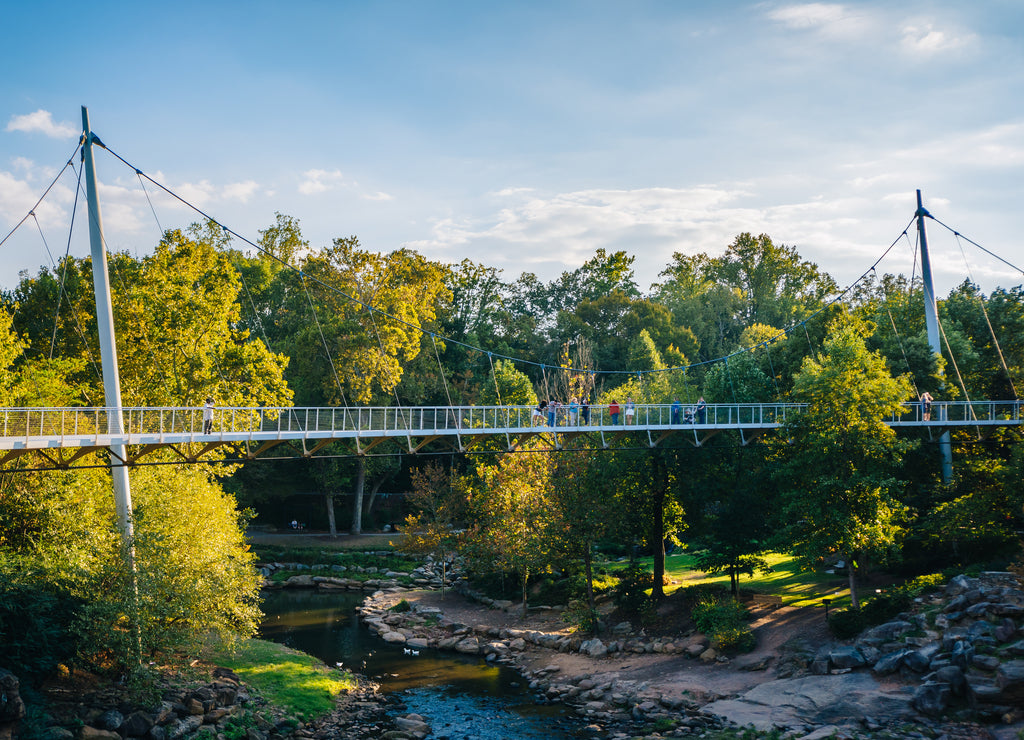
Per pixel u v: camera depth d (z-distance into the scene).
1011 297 48.91
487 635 41.28
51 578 25.38
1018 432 39.75
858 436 34.47
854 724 25.28
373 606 48.75
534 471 45.28
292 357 66.44
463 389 74.00
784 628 34.75
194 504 32.28
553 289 120.31
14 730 21.11
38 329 50.69
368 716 29.09
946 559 38.62
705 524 43.84
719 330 98.06
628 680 32.69
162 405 41.38
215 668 29.78
